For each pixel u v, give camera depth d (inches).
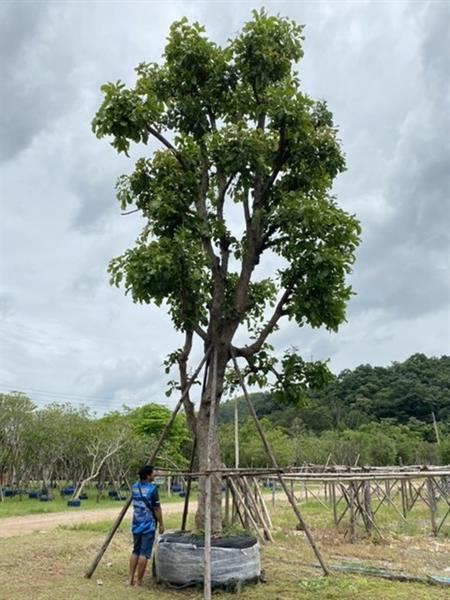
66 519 771.4
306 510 886.4
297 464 1562.5
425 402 3078.2
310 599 292.4
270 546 489.4
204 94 384.5
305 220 346.3
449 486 820.6
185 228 359.3
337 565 395.5
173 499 1289.4
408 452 1847.9
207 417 365.4
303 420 2829.7
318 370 397.7
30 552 418.9
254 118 391.5
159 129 389.4
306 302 360.5
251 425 1770.4
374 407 3129.9
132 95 368.2
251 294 417.1
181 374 386.3
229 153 344.8
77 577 336.2
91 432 1259.2
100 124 367.2
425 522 743.7
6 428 1167.0
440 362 3602.4
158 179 392.5
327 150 380.8
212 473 323.0
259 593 301.3
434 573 389.7
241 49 378.9
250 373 407.5
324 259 342.0
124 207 393.4
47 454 1256.8
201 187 384.2
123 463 1358.3
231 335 374.0
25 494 1325.0
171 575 313.3
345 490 605.6
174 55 378.0
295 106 355.3
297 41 388.2
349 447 1701.5
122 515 345.1
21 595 291.4
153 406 1486.2
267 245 386.0
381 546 525.0
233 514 529.3
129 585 316.8
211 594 297.1
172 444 1433.3
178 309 381.4
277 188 391.9
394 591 312.7
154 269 324.8
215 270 377.1
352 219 358.3
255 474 354.0
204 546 302.8
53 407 1314.0
